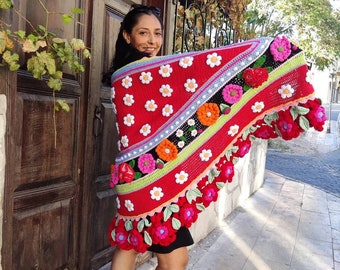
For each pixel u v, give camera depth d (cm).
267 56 149
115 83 157
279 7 971
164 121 151
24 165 165
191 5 300
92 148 208
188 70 149
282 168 800
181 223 150
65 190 194
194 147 150
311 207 464
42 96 172
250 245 329
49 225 186
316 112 143
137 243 151
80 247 209
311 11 980
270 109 151
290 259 307
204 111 148
